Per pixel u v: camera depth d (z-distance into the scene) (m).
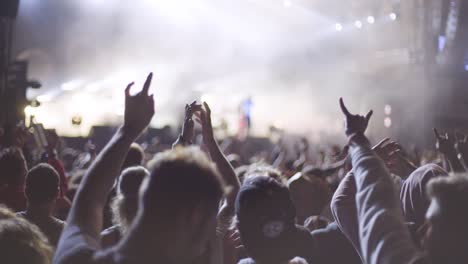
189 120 3.21
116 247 1.88
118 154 2.14
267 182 2.35
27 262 2.22
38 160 6.41
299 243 2.85
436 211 1.92
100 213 2.12
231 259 3.43
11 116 12.43
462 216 1.88
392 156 2.88
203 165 1.85
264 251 2.29
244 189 2.34
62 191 5.28
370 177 2.19
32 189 3.72
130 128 2.17
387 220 2.04
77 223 2.06
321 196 4.89
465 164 3.58
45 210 3.77
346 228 2.77
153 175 1.83
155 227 1.79
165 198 1.79
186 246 1.82
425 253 1.94
